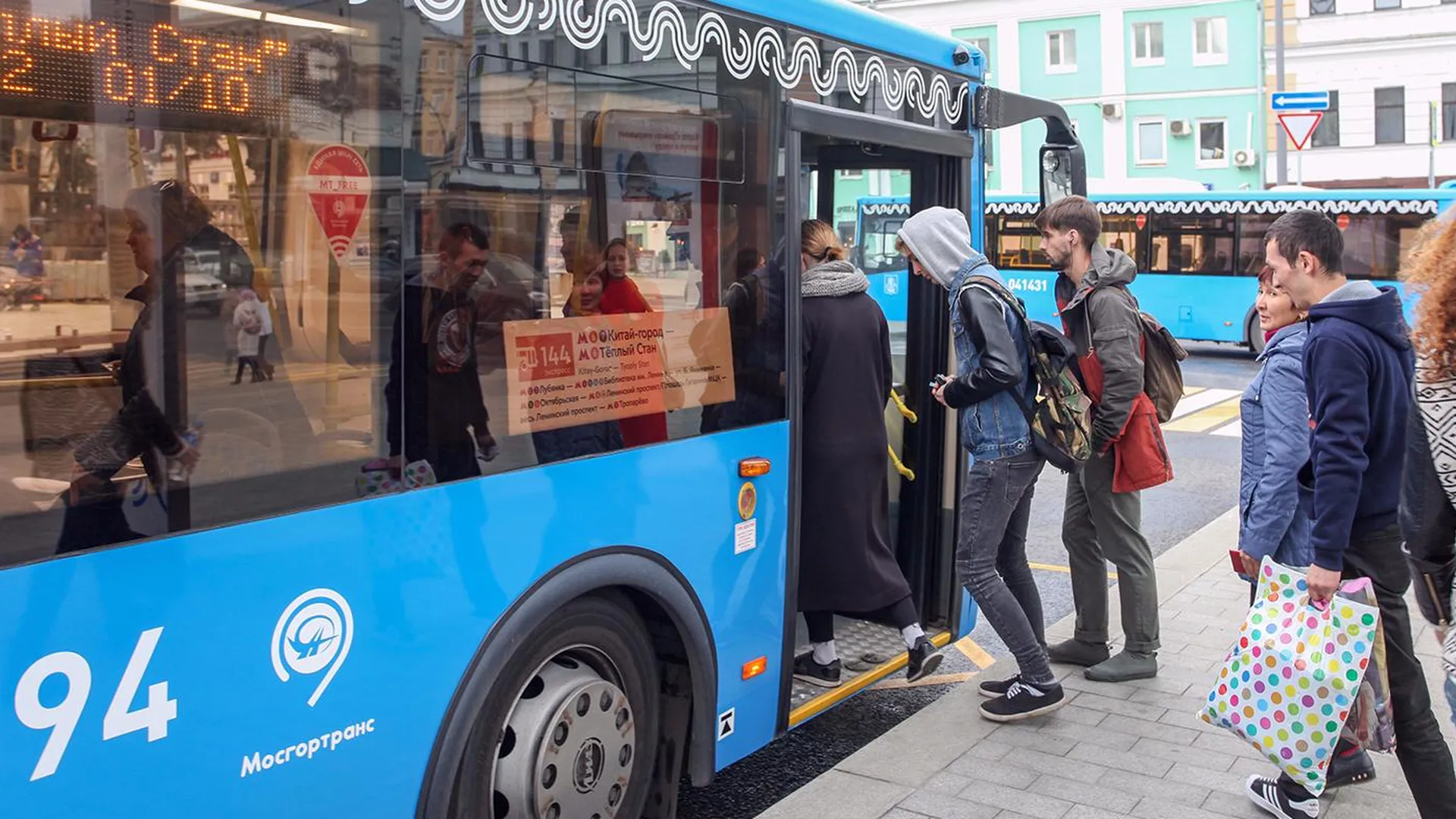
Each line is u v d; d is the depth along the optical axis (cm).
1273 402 400
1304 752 357
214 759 250
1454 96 3800
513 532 314
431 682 295
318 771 271
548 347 324
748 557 405
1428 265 283
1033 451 461
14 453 221
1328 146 3994
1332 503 339
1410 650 357
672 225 366
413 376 288
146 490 239
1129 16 4153
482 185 304
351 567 276
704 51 374
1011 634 469
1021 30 4316
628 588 366
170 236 243
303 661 266
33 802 222
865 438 481
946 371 548
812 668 498
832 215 594
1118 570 524
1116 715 482
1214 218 2072
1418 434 287
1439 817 353
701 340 379
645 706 375
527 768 324
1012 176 4362
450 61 294
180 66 243
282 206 261
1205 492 1012
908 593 493
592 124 335
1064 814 395
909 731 466
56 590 225
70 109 228
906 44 486
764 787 457
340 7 270
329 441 271
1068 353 456
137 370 238
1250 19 4009
